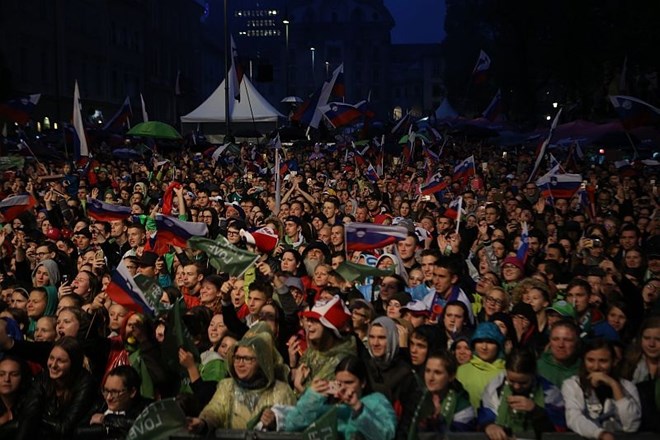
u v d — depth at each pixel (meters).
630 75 48.19
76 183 21.69
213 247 8.40
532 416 5.73
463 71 92.81
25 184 20.70
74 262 12.42
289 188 19.02
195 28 112.38
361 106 30.05
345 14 162.12
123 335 7.29
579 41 51.88
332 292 8.34
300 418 5.53
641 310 9.12
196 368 6.63
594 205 17.20
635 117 19.73
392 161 33.09
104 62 77.25
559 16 54.53
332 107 24.95
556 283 10.11
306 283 9.93
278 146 25.50
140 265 9.90
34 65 62.94
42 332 7.61
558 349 6.45
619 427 5.92
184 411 6.02
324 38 161.12
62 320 7.38
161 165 27.08
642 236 13.68
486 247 11.57
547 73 63.50
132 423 6.09
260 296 7.78
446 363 6.00
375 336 6.26
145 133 30.45
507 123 54.47
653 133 32.38
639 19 40.38
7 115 25.52
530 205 17.08
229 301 7.30
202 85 117.12
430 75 168.88
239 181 22.91
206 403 6.41
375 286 9.60
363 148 35.88
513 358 5.80
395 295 8.02
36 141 32.91
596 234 12.75
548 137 18.70
